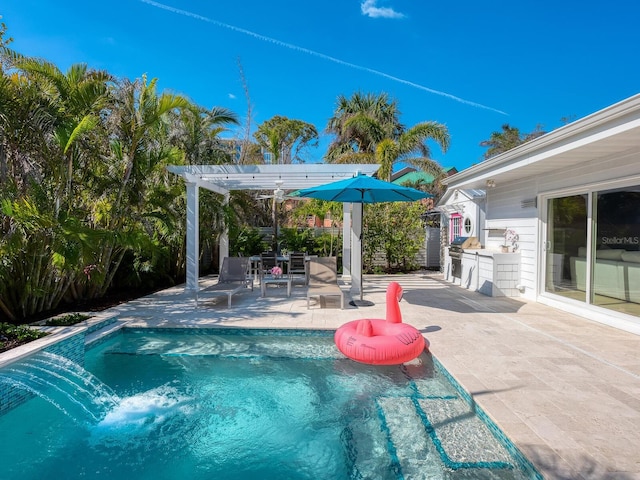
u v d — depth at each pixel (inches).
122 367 191.0
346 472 112.9
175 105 284.8
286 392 163.6
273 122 944.9
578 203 267.9
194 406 153.0
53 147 240.4
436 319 252.2
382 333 195.9
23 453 124.3
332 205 528.1
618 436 110.7
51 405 154.6
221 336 236.7
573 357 177.2
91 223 287.7
